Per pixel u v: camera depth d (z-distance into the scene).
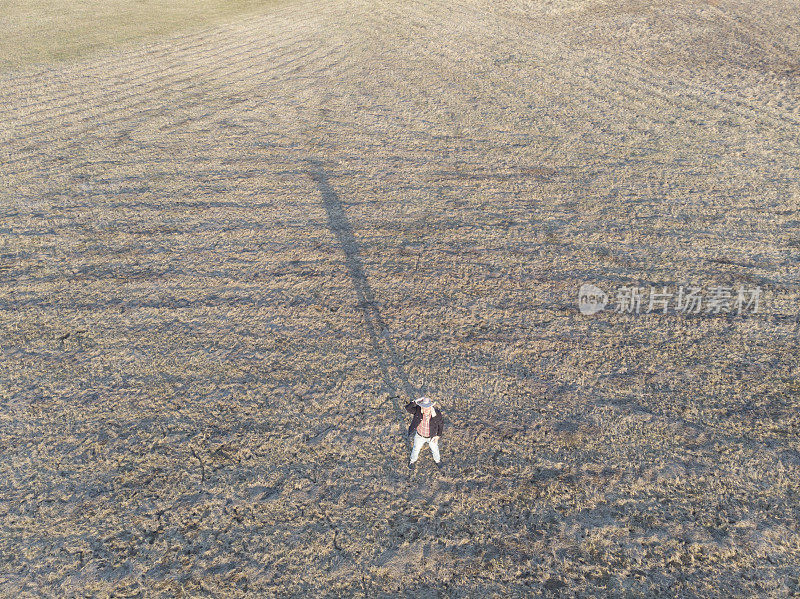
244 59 21.58
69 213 11.73
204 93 18.17
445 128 15.15
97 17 27.06
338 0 30.36
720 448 6.54
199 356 8.14
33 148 14.60
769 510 5.85
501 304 9.01
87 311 9.07
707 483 6.15
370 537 5.75
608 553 5.52
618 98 16.50
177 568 5.52
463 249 10.38
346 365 7.93
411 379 7.67
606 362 7.84
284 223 11.33
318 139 14.84
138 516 6.01
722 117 14.97
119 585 5.39
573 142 14.05
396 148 14.20
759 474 6.22
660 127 14.61
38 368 8.00
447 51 21.39
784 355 7.81
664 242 10.27
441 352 8.10
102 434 6.97
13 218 11.56
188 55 22.09
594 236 10.53
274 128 15.56
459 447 6.69
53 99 17.80
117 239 10.88
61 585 5.40
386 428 6.97
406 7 28.02
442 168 13.16
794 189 11.62
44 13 27.44
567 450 6.60
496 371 7.75
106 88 18.69
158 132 15.41
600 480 6.23
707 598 5.11
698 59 19.17
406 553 5.59
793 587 5.17
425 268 9.91
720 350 7.95
